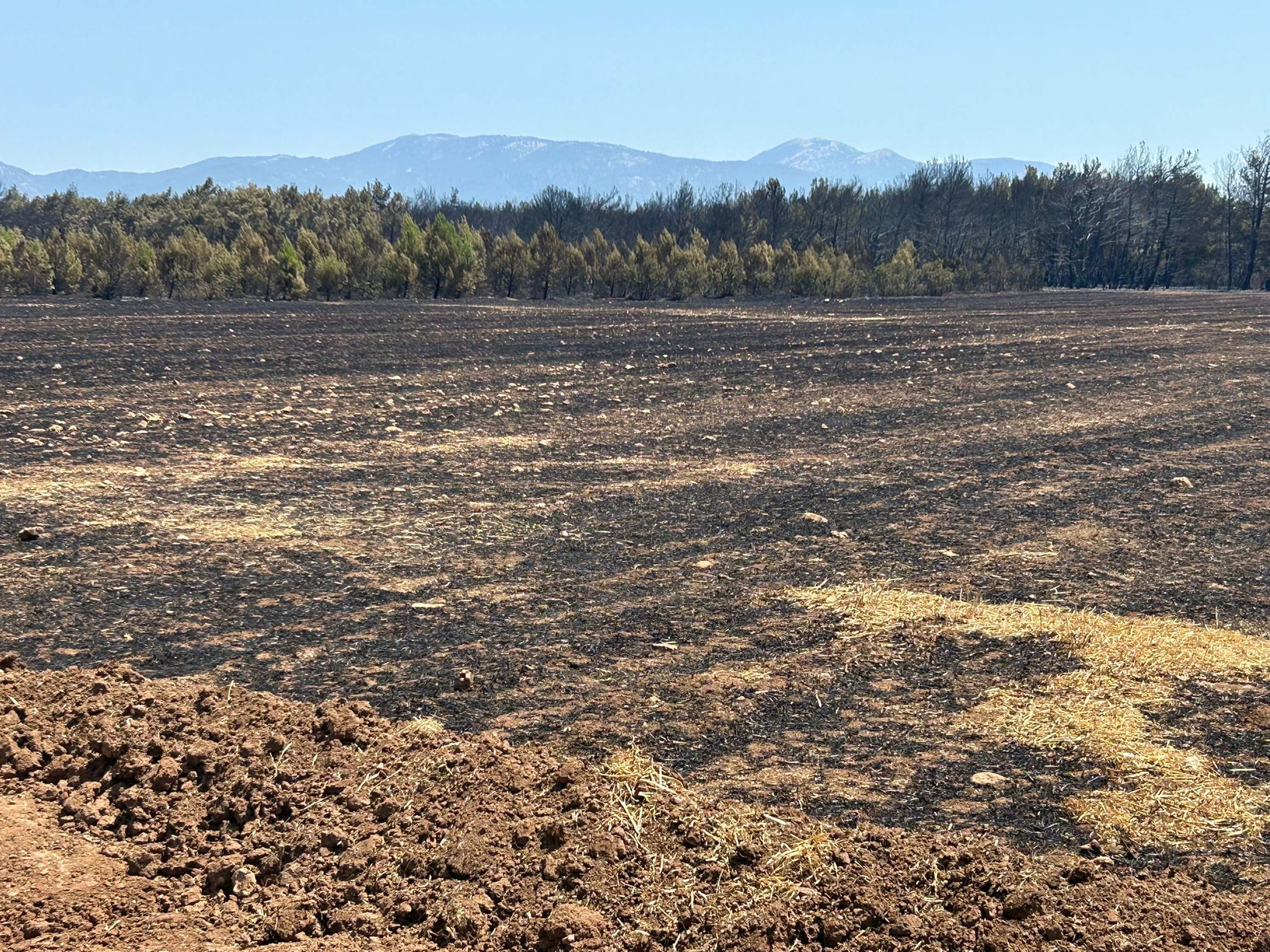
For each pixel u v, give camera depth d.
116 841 3.42
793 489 8.55
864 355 20.08
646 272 44.50
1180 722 4.24
